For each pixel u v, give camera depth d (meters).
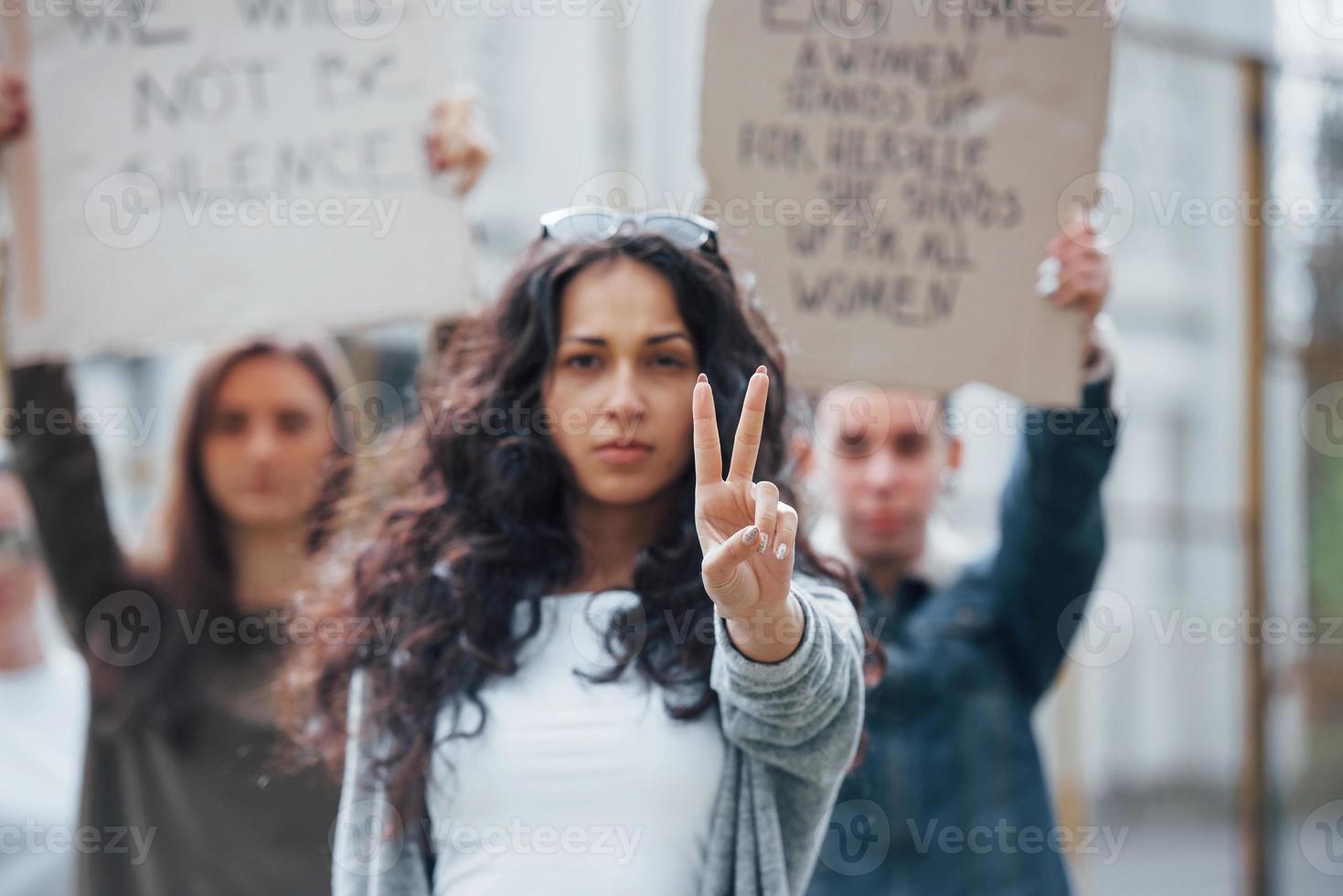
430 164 3.27
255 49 3.30
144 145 3.31
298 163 3.29
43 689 4.13
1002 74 3.10
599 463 2.49
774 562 2.09
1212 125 8.33
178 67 3.31
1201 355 9.00
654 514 2.58
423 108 3.27
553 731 2.35
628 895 2.26
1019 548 3.49
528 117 7.20
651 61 7.23
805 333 3.08
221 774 3.55
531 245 2.67
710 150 3.09
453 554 2.52
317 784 3.51
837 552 3.66
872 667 2.70
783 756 2.28
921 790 3.45
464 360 2.85
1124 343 8.96
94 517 3.63
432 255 3.25
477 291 3.27
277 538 3.79
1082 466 3.40
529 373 2.61
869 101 3.10
